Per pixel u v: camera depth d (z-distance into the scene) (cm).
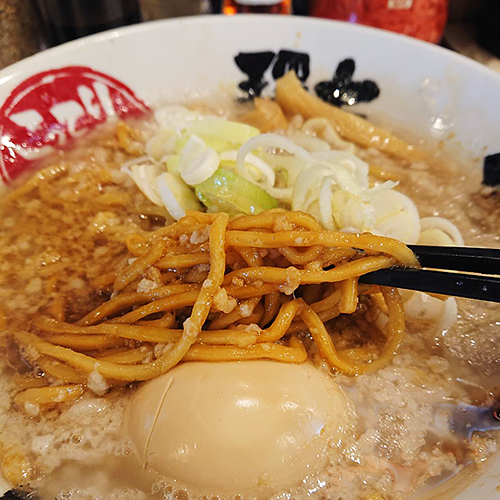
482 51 26
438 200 19
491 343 15
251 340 13
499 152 18
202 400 12
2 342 14
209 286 13
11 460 12
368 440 13
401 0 23
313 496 12
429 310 15
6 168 18
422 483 12
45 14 22
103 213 18
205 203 17
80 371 13
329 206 16
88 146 20
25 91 18
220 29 21
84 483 12
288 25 21
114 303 14
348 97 22
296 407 12
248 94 22
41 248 17
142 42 20
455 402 14
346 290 13
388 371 14
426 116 20
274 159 18
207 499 11
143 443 12
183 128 19
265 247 13
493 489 11
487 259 12
